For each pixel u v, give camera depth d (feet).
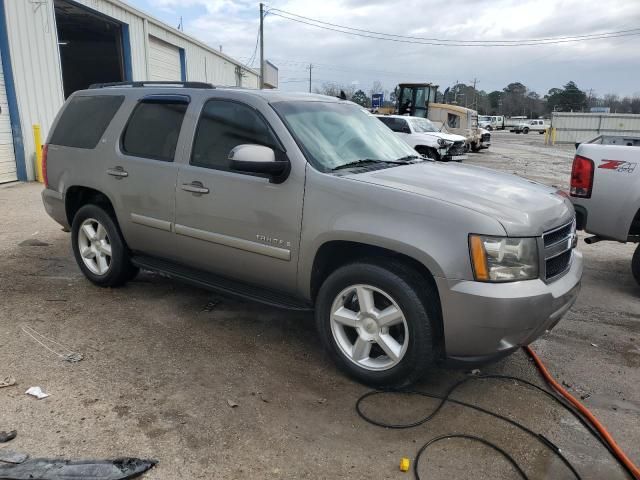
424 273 10.78
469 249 10.03
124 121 15.61
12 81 38.34
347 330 12.09
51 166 17.49
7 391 10.92
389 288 10.84
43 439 9.45
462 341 10.34
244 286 13.62
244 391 11.29
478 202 10.69
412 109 92.53
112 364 12.22
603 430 10.21
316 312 12.14
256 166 11.58
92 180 16.07
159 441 9.53
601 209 17.83
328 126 13.50
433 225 10.31
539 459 9.48
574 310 16.58
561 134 128.67
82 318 14.71
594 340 14.43
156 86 15.66
